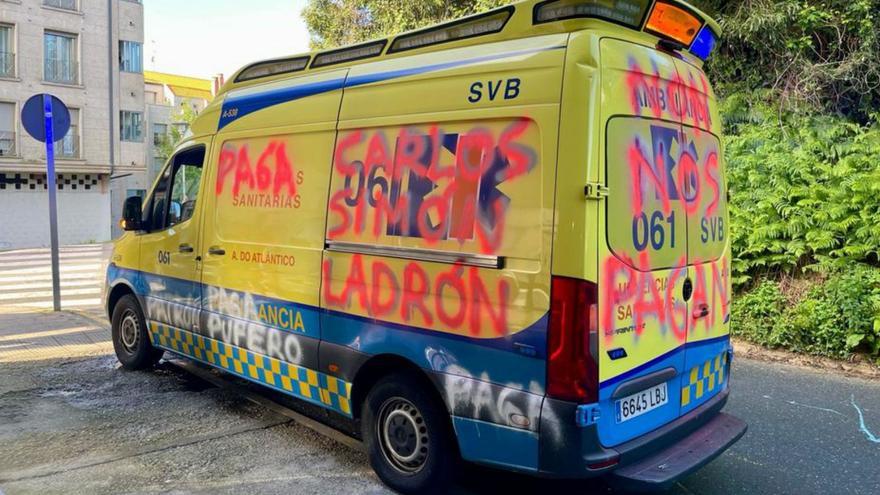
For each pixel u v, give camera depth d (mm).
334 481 4070
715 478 4258
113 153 30766
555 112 3217
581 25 3305
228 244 5105
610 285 3230
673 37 3787
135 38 33812
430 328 3674
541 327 3197
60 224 29203
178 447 4582
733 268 8328
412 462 3867
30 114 9422
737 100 10148
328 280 4270
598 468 3176
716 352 4176
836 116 9805
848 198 7867
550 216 3186
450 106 3672
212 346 5305
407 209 3834
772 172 8602
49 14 28297
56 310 9961
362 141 4137
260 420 5133
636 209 3420
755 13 9680
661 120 3668
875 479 4250
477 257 3449
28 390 5871
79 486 3953
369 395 4055
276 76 5035
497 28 3611
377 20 14797
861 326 6836
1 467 4219
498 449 3391
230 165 5172
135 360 6387
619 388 3293
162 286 5902
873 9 9469
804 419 5309
